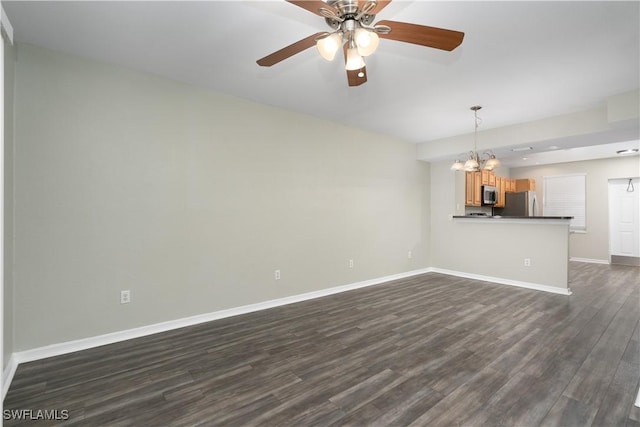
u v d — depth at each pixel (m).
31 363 2.39
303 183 4.15
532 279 4.79
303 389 2.07
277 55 1.91
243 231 3.59
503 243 5.14
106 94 2.76
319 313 3.60
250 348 2.68
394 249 5.42
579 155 6.64
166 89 3.07
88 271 2.67
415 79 3.06
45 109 2.49
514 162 7.64
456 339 2.87
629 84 3.17
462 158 5.68
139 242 2.92
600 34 2.29
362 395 2.01
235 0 1.93
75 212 2.61
